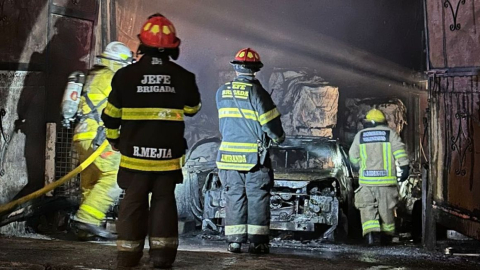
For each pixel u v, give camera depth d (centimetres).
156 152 496
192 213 912
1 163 739
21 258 523
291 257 632
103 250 583
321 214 838
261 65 670
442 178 759
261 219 656
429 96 788
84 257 538
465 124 700
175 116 502
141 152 495
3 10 733
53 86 817
